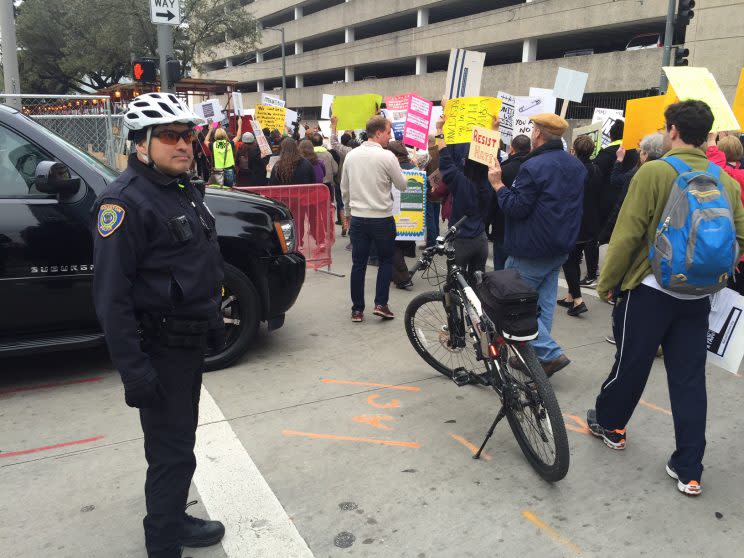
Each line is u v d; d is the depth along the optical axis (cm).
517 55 4084
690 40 2483
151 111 208
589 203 571
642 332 299
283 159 825
